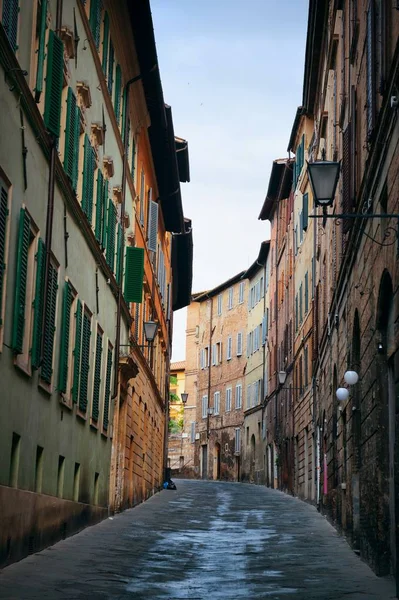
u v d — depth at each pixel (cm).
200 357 8538
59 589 1227
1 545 1349
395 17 1310
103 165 2350
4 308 1328
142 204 3288
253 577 1449
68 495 1922
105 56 2322
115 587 1283
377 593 1280
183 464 8688
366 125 1673
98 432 2336
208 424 8131
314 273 3547
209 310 8394
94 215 2223
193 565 1587
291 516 2902
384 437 1484
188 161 4147
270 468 5922
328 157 3044
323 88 3244
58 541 1797
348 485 2019
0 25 1214
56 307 1733
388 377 1488
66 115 1805
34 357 1518
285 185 5069
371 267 1570
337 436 2417
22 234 1399
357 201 1802
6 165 1318
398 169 1245
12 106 1343
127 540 1934
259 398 6712
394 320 1309
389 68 1368
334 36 2622
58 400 1780
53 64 1600
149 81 2889
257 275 7075
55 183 1711
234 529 2364
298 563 1645
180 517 2733
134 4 2458
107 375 2478
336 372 2469
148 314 3722
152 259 3744
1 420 1339
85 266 2081
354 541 1884
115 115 2525
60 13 1681
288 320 5016
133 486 3169
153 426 4122
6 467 1384
